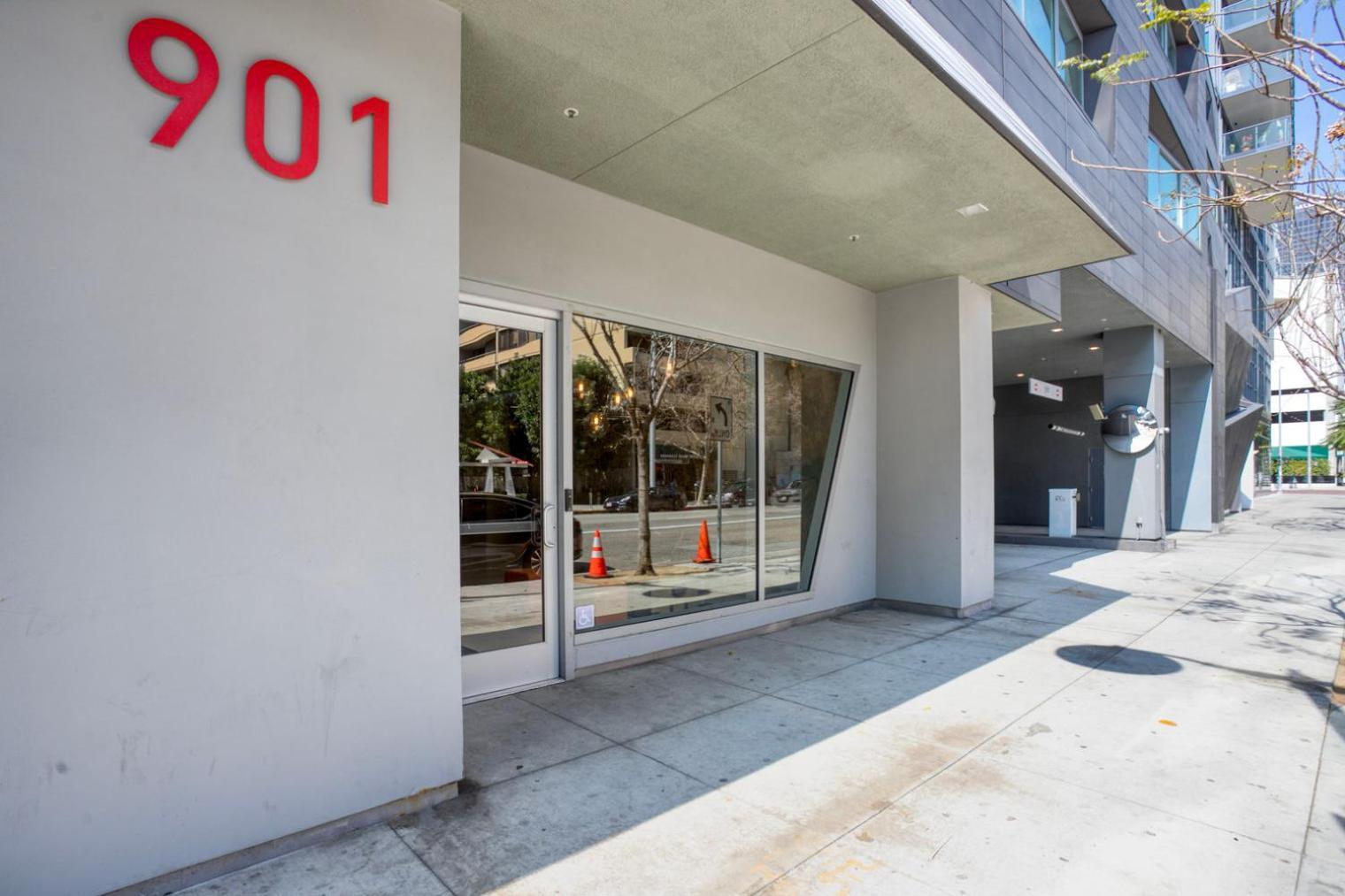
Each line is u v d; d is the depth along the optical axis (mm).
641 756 3594
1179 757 3619
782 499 6754
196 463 2426
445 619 3072
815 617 6957
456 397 3119
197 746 2428
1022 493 19031
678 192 5113
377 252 2879
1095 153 8758
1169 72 13664
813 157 4602
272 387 2594
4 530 2094
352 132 2824
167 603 2367
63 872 2186
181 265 2408
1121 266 10859
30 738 2131
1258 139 18672
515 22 3250
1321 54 4371
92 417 2236
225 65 2520
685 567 5809
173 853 2385
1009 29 6145
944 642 6059
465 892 2422
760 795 3172
